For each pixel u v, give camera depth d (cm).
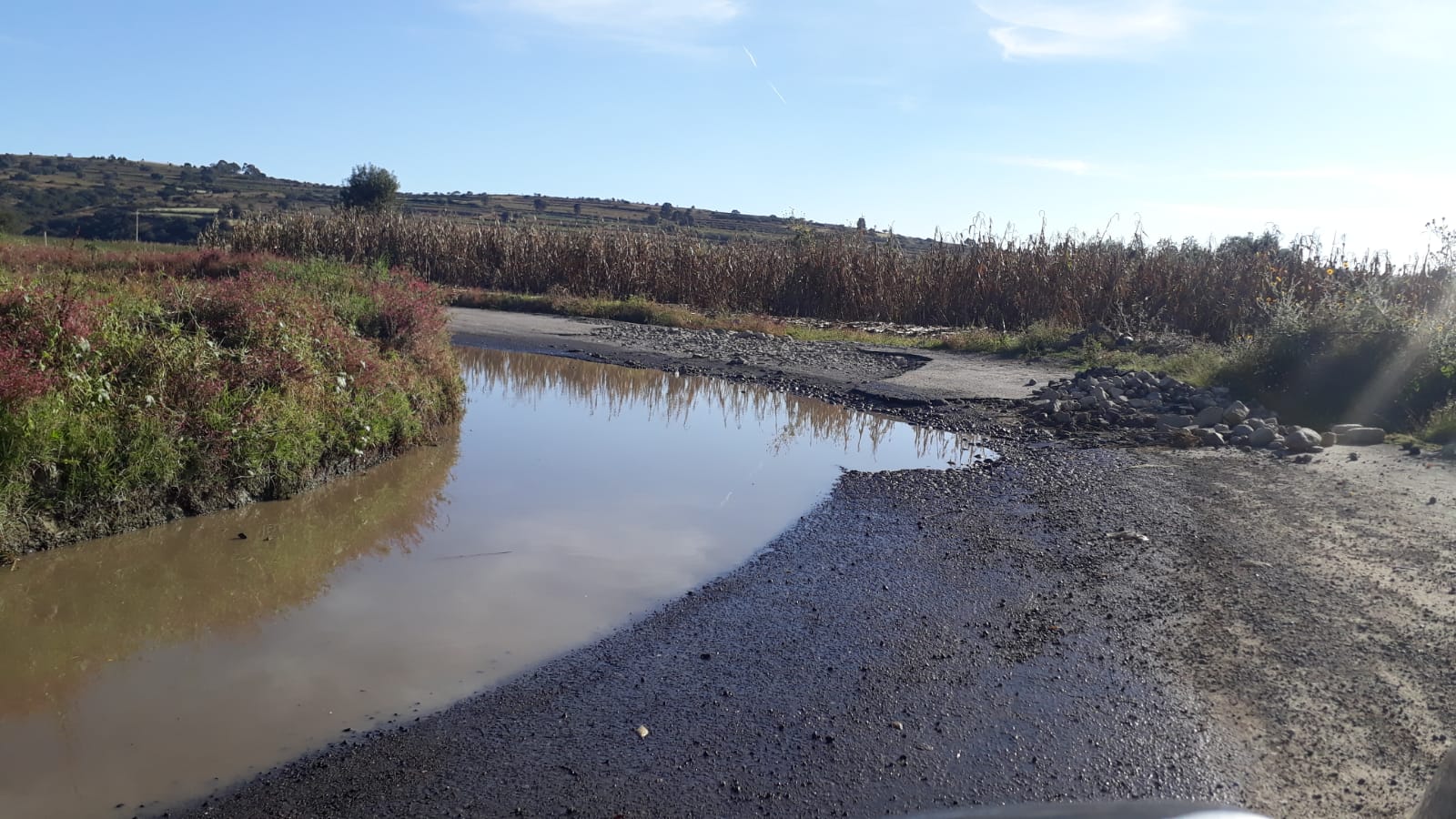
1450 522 658
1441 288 1484
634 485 815
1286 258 1878
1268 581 549
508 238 2806
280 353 848
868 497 760
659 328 2039
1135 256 2052
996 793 344
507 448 966
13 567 580
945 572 578
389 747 379
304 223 2941
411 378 1003
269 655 470
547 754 373
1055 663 448
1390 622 484
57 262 1703
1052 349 1639
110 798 345
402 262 2797
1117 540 634
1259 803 332
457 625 506
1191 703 405
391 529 682
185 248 2880
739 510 734
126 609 532
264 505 732
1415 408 1004
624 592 554
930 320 2247
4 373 614
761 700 416
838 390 1312
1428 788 235
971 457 921
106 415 658
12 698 427
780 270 2500
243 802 342
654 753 373
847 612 516
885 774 358
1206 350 1448
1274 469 839
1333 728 381
